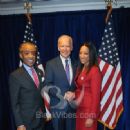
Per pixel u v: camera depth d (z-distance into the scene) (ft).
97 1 12.91
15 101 9.45
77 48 12.91
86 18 12.85
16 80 9.48
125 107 12.71
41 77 10.22
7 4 13.43
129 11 12.51
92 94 10.06
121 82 12.32
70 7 13.23
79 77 10.40
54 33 13.12
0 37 13.58
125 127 12.76
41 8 13.41
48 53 13.25
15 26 13.46
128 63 12.64
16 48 13.52
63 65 10.36
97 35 12.80
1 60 13.64
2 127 13.65
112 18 12.61
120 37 12.68
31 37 12.66
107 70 12.01
